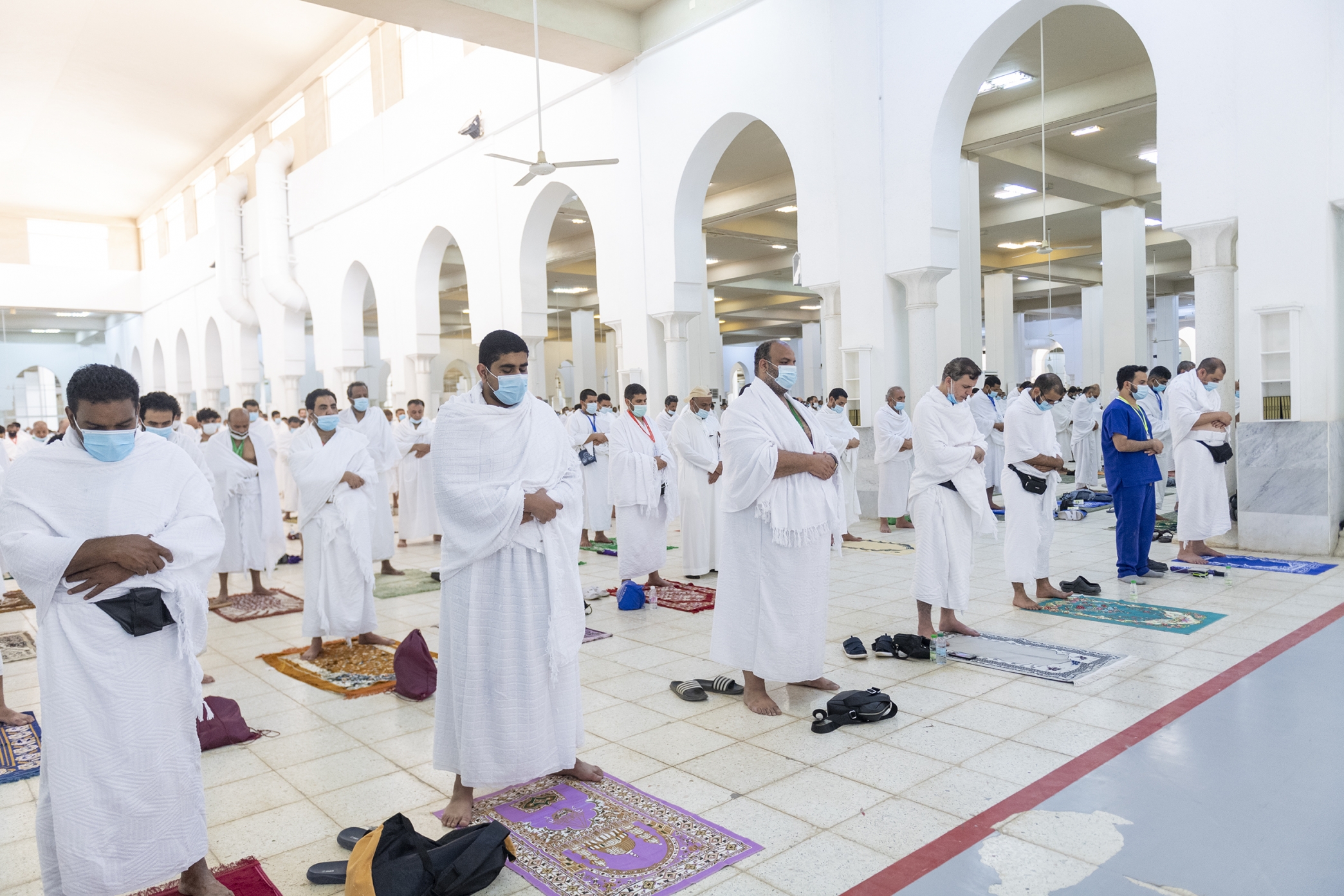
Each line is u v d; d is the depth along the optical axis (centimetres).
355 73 1552
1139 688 363
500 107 1239
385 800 293
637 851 247
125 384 218
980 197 1445
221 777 316
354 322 1653
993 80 992
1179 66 644
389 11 904
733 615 360
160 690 218
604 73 1084
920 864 235
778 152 1228
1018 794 273
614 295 1109
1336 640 412
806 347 2642
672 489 650
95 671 208
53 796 208
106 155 2014
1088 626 460
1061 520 863
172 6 1342
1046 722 332
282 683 432
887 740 323
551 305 2292
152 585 217
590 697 388
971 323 1112
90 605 210
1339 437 619
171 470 230
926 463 436
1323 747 297
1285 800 261
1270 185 607
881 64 821
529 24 946
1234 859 230
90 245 2564
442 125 1353
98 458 217
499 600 260
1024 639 441
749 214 1451
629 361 1091
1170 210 655
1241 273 626
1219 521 606
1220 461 602
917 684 386
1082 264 1873
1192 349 2222
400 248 1469
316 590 462
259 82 1683
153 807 215
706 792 286
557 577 267
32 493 212
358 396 691
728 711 363
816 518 354
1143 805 262
